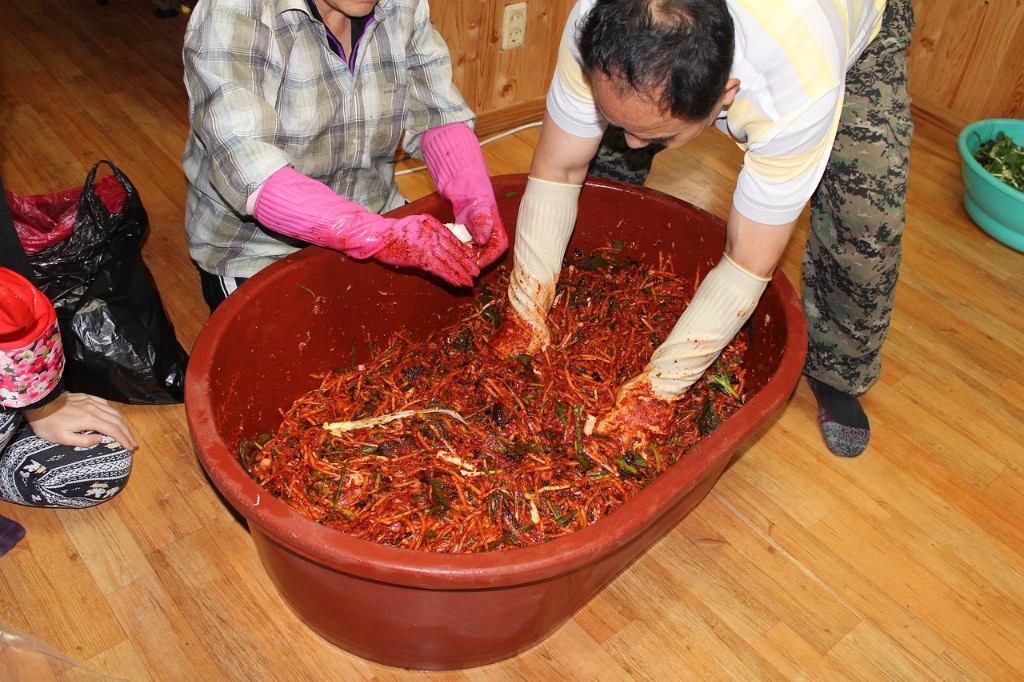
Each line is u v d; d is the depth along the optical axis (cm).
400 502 131
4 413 109
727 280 125
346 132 148
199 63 127
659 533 137
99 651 128
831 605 146
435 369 156
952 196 250
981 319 208
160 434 160
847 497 165
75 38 266
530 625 124
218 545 144
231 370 129
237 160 128
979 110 268
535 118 259
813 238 163
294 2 127
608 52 91
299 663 130
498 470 137
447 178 156
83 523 145
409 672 132
